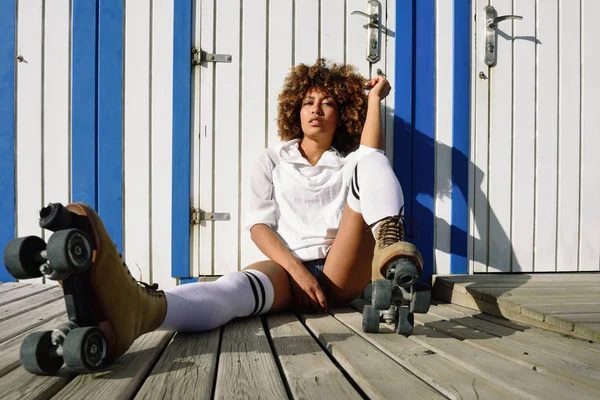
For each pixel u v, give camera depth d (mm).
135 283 1267
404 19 2670
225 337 1546
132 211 2551
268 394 1037
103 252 1142
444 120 2689
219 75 2592
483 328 1690
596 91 2760
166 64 2568
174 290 1530
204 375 1166
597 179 2748
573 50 2770
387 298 1401
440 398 986
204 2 2580
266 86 2615
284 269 1959
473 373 1163
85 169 2541
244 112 2604
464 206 2682
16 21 2531
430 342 1458
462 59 2697
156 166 2561
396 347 1399
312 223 2113
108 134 2545
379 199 1632
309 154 2322
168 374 1172
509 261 2715
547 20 2752
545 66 2750
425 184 2668
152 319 1362
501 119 2721
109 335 1172
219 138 2592
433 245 2664
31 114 2529
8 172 2521
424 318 1897
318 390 1055
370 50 2648
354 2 2656
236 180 2598
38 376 1165
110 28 2549
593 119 2766
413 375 1143
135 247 2551
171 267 2549
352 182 1848
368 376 1129
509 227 2717
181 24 2562
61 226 1114
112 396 1027
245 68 2604
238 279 1732
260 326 1711
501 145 2719
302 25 2629
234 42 2598
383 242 1497
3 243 2523
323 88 2322
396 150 2660
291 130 2465
